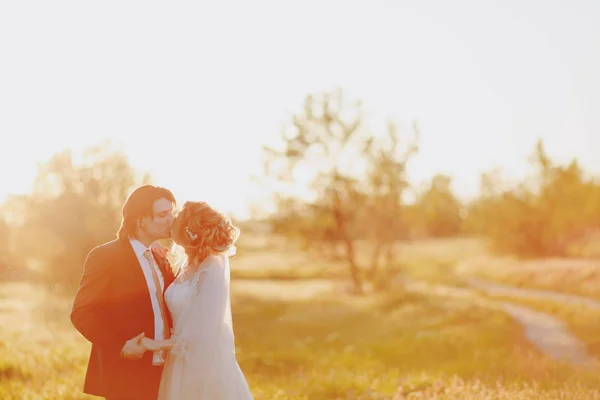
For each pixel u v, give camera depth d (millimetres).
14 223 31797
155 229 4848
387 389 8727
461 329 22953
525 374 10242
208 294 4812
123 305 4652
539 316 31312
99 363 4719
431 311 30062
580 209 72875
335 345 19906
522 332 24016
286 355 14008
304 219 45125
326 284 52844
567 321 28406
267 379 10852
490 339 20078
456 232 122750
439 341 18766
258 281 53812
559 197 73750
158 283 4871
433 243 109500
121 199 33000
